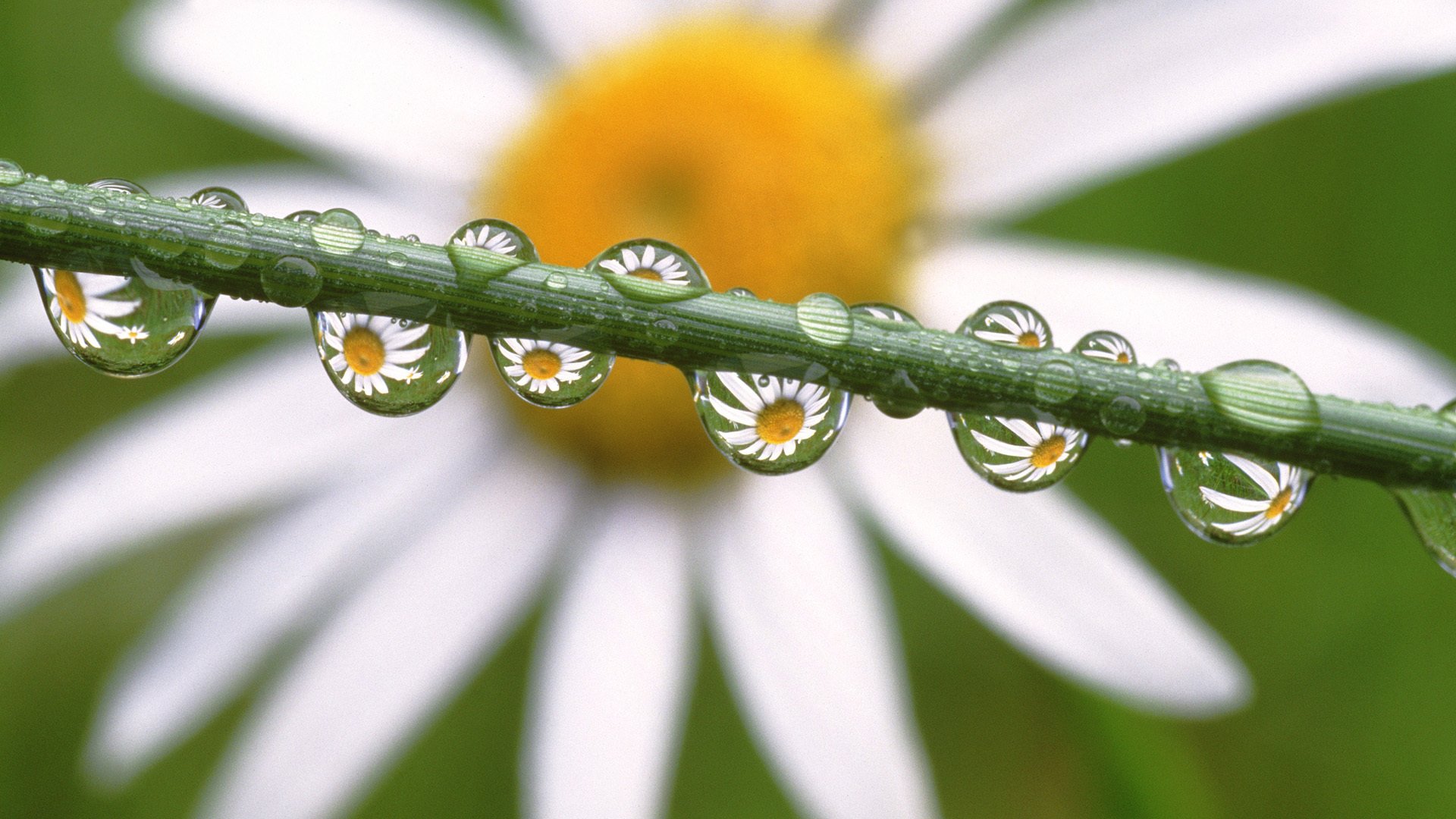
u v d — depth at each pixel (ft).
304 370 0.45
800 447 0.35
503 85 0.48
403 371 0.35
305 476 0.45
